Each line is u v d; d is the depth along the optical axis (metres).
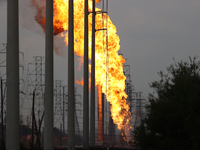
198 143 52.91
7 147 51.78
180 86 58.72
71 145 96.44
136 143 60.50
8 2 53.09
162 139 57.78
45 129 72.25
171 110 56.50
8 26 52.91
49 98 72.38
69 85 97.94
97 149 124.94
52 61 73.19
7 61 52.88
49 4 73.19
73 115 97.50
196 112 56.47
